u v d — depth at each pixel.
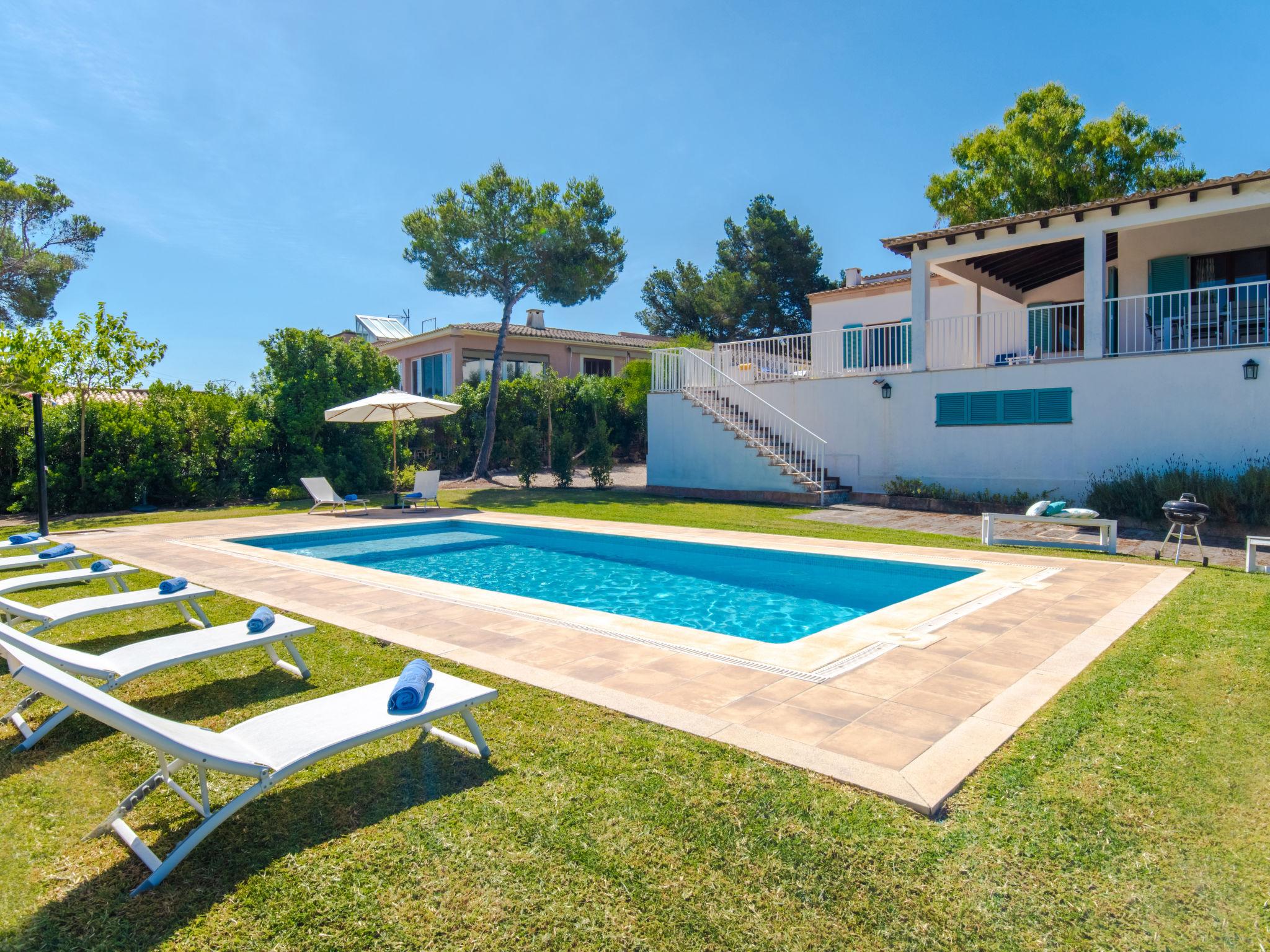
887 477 15.39
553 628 5.53
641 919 2.19
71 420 15.35
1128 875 2.38
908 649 4.97
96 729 3.71
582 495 18.17
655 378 18.91
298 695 4.14
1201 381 11.92
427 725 3.54
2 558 7.12
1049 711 3.79
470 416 23.69
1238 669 4.48
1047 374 13.35
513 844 2.58
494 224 19.30
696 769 3.11
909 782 2.97
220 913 2.24
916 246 14.79
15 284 22.45
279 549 11.26
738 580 9.10
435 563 10.48
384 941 2.11
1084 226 13.00
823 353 17.22
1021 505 13.34
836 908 2.23
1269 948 2.04
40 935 2.14
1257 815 2.74
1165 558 9.00
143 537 11.10
